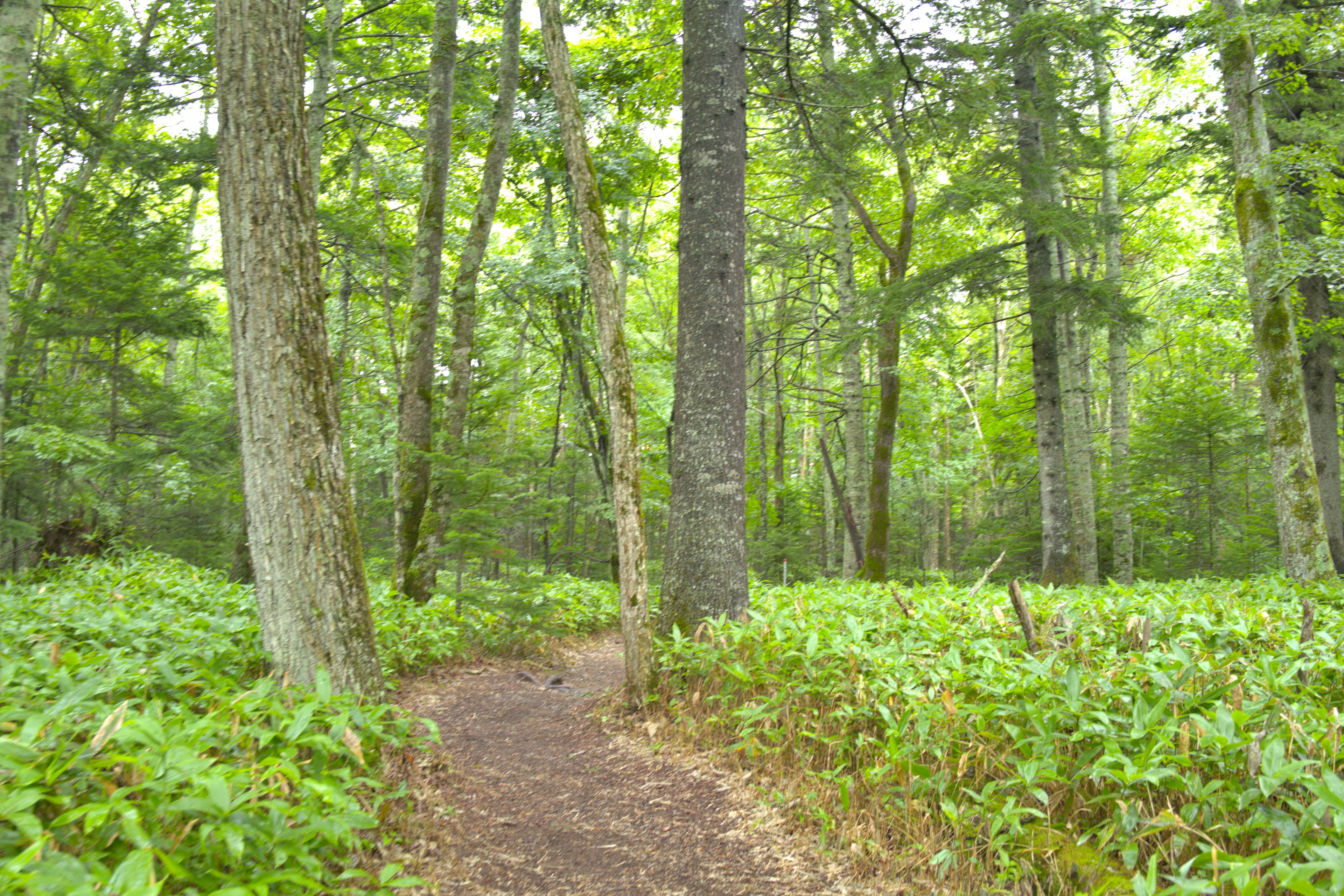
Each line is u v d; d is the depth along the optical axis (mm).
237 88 4445
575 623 12281
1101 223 12219
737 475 7629
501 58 11531
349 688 4617
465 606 9922
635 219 22703
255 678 5328
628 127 17047
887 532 12906
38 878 2117
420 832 4148
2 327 7609
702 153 7789
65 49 15500
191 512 14562
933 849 4113
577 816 4879
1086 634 5934
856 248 19141
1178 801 3740
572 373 16984
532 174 16234
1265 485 17656
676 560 7566
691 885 4047
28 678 3510
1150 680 4500
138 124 14812
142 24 15508
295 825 3047
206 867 2674
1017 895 3756
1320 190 11375
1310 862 2627
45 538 11680
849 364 15320
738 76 7938
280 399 4508
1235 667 4996
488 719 6961
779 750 5309
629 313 23578
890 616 7203
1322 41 9398
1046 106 12250
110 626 5102
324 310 4766
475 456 9781
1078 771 3912
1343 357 12633
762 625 6617
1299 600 7734
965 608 7367
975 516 29234
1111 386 15891
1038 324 12883
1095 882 3516
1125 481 15219
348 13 15094
